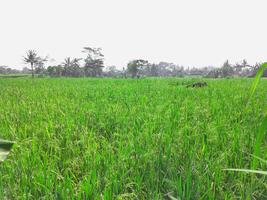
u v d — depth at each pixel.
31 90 13.02
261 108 5.36
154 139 3.34
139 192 2.30
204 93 9.20
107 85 16.88
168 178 2.59
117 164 2.75
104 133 4.16
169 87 13.62
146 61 91.44
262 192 2.34
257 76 1.37
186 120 4.29
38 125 4.44
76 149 3.25
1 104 7.37
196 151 3.04
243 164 2.73
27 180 2.47
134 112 5.12
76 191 2.28
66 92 11.16
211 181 2.46
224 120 4.16
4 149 2.12
